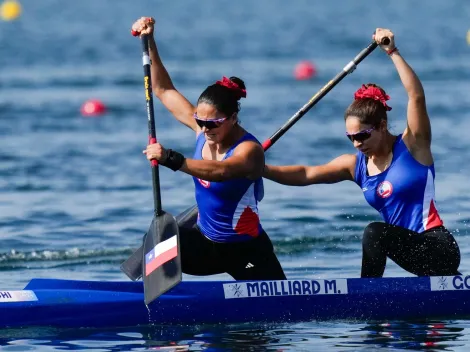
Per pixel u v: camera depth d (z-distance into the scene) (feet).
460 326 77.41
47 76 291.99
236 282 78.74
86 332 74.74
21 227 120.47
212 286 78.54
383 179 80.59
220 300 78.23
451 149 177.78
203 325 77.56
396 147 80.28
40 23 506.48
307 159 168.66
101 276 97.76
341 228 120.78
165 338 73.05
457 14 599.57
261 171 75.77
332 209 131.75
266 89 266.77
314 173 82.48
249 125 205.36
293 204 134.82
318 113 226.58
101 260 104.94
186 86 264.11
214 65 320.09
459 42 397.19
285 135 194.80
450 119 215.10
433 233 79.87
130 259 83.05
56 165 164.04
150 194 141.79
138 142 188.14
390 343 71.41
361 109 77.97
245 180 75.72
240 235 77.66
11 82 277.03
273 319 78.89
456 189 142.20
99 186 147.33
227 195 75.97
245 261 79.87
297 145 182.91
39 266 101.86
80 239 114.62
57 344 70.95
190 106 82.07
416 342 71.72
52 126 207.31
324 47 383.24
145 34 83.10
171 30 464.65
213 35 434.71
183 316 77.56
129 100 246.88
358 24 504.43
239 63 328.08
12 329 74.84
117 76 293.23
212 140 74.79
